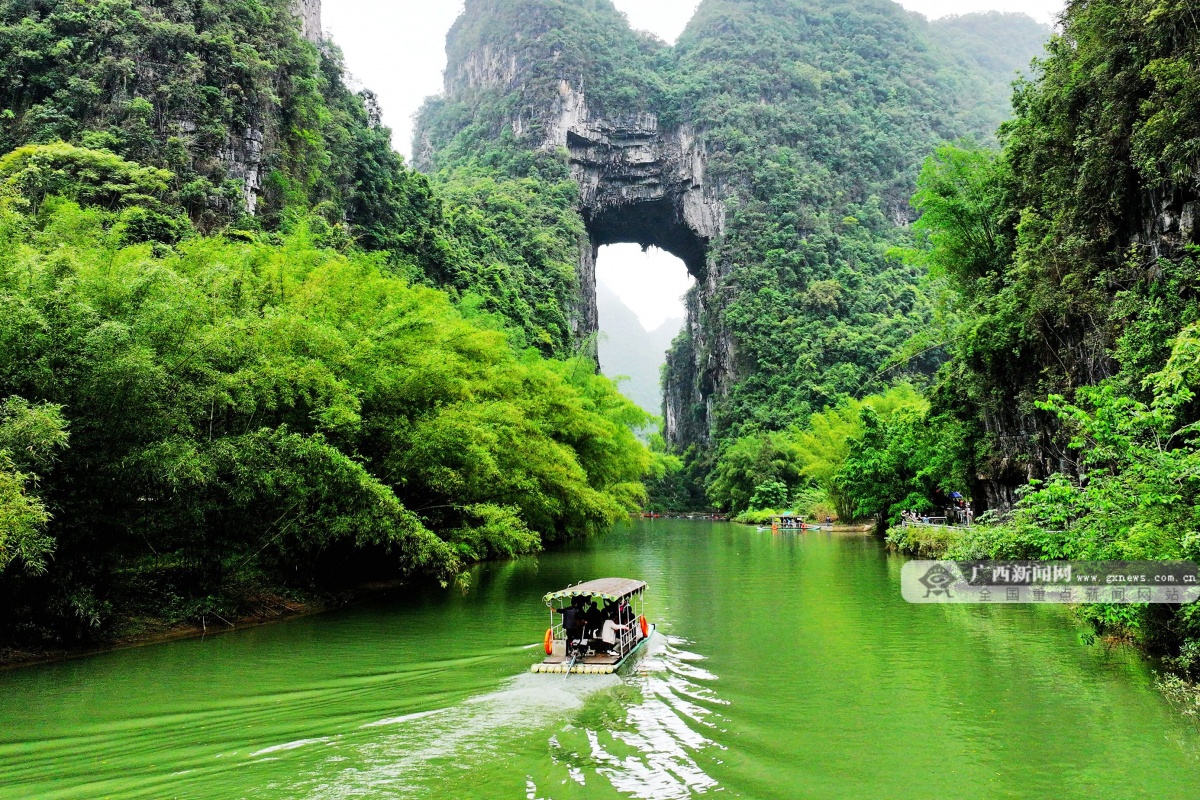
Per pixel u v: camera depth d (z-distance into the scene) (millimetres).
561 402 31000
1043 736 8203
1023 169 23734
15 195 16312
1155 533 9500
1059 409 11766
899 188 122750
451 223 76938
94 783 6715
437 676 10547
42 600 11922
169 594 14352
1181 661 9984
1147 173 16859
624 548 35656
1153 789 6797
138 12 43875
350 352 17312
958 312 30172
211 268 15742
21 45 42094
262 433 14438
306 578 17594
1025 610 16375
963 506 33094
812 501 63281
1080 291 19422
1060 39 21250
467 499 21344
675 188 127125
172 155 40875
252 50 47219
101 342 11594
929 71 145875
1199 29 15445
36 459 10578
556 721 8562
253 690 9852
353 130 62281
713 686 10188
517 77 132125
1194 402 13680
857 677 10727
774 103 130500
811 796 6609
